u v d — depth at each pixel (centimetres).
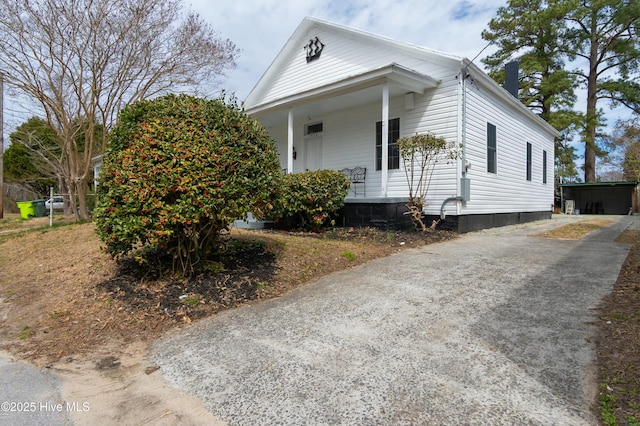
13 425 181
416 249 600
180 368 235
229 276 405
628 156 2202
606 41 2022
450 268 461
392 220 764
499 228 937
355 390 200
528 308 312
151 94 1198
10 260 575
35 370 241
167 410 190
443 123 814
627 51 1927
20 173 2389
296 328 290
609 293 339
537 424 167
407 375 212
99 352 266
